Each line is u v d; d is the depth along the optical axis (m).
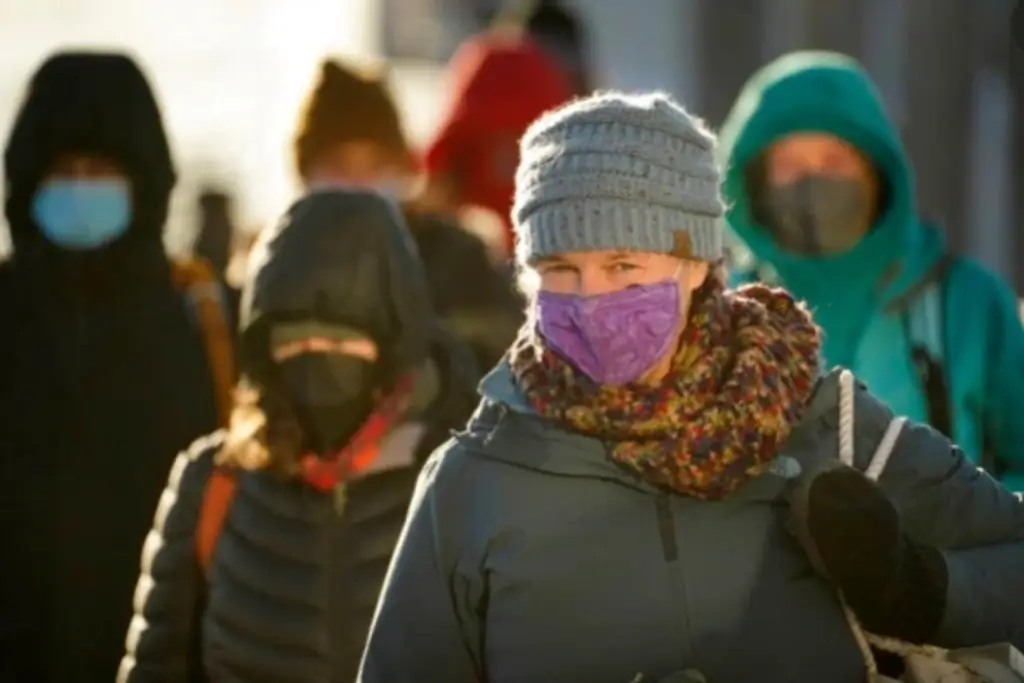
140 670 10.25
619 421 7.65
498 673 7.84
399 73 65.31
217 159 50.38
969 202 29.00
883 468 7.94
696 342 7.77
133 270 12.41
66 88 12.50
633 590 7.72
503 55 21.42
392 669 8.08
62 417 12.17
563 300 7.72
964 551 8.02
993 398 11.61
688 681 7.45
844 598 7.70
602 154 7.64
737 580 7.73
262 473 10.08
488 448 7.95
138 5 75.88
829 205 11.80
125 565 12.08
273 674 9.94
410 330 10.19
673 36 40.47
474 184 21.19
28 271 12.41
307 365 9.95
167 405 12.22
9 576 12.10
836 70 12.09
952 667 7.73
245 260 14.45
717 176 7.88
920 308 11.69
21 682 12.08
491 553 7.86
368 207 10.27
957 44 28.88
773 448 7.64
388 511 10.05
